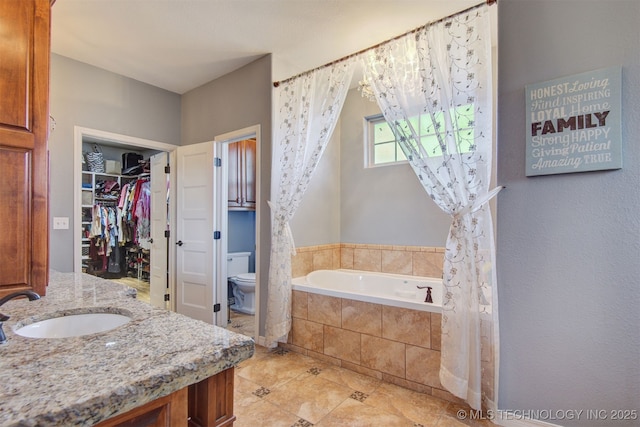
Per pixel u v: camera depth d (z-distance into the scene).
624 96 1.56
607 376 1.60
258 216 3.16
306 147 2.84
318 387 2.28
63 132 3.07
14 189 1.36
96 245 5.54
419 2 2.31
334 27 2.63
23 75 1.38
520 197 1.81
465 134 1.95
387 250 3.56
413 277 3.33
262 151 3.13
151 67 3.33
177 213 3.86
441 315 2.13
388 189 3.58
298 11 2.42
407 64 2.23
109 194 5.75
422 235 3.35
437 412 1.98
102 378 0.69
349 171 3.87
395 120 2.26
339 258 3.89
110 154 5.83
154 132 3.76
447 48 2.01
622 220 1.57
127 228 5.76
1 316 0.97
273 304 2.88
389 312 2.36
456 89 1.98
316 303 2.76
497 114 1.88
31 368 0.74
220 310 3.56
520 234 1.81
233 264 4.34
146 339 0.92
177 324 1.06
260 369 2.55
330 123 2.73
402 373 2.29
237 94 3.37
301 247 3.37
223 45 2.92
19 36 1.38
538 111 1.75
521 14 1.81
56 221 3.01
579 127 1.65
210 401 0.89
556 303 1.72
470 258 1.92
